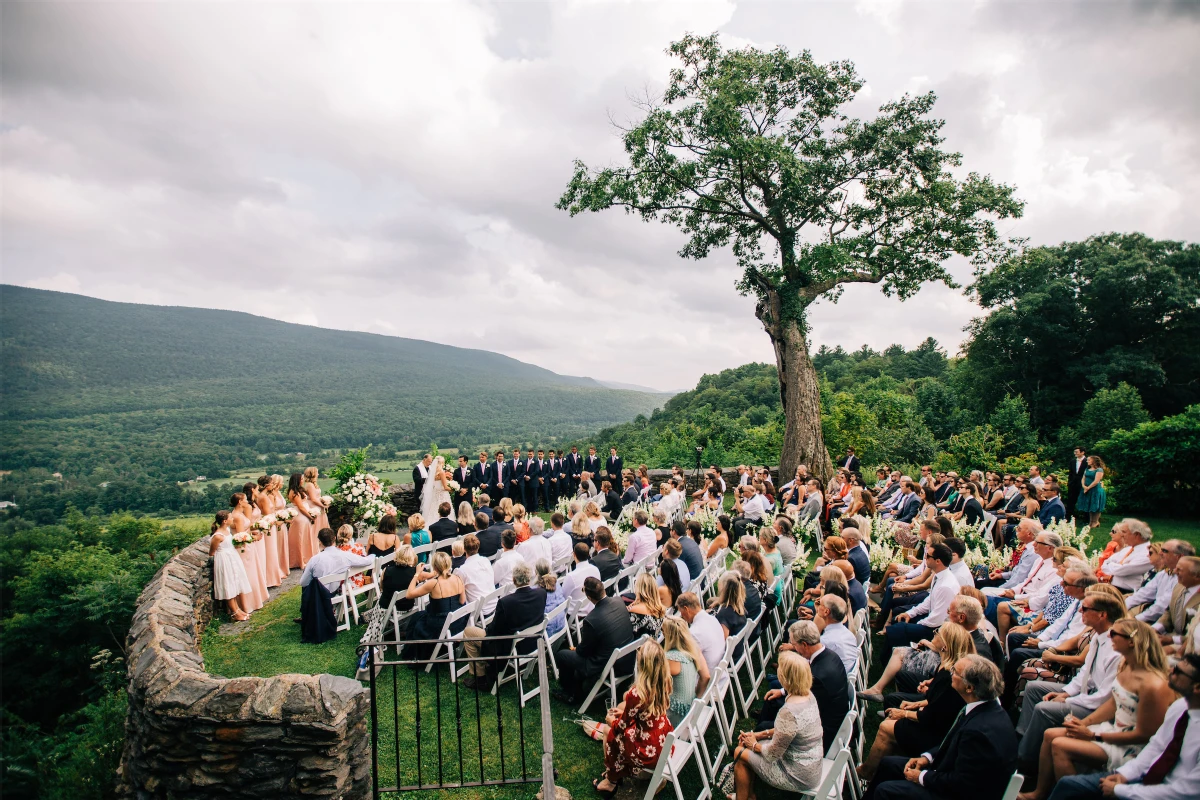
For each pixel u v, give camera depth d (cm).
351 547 791
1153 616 553
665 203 1794
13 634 1319
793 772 409
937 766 383
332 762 406
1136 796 334
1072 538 957
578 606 688
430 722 551
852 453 1526
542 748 497
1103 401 2242
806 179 1667
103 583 1423
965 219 1670
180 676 445
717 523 1075
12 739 632
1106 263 2969
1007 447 2228
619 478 1627
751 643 686
